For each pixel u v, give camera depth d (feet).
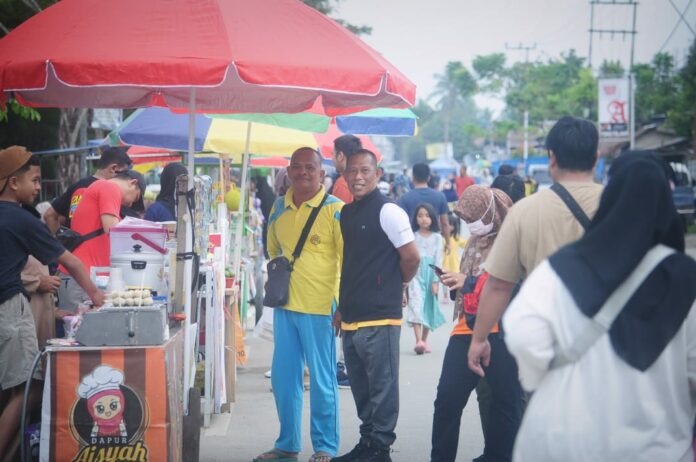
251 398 34.30
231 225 41.52
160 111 39.32
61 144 75.10
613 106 201.16
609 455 12.28
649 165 12.57
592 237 12.57
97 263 27.99
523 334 12.34
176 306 24.34
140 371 19.79
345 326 24.34
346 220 24.27
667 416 12.49
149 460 19.83
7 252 21.42
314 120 35.27
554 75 345.31
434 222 44.57
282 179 43.06
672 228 12.85
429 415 32.01
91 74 19.24
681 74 198.90
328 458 25.31
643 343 12.31
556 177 17.30
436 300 44.78
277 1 22.38
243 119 34.81
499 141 423.23
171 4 21.25
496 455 22.40
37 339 23.75
